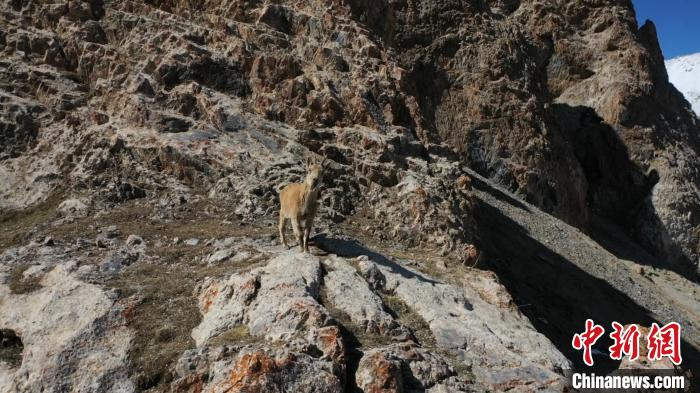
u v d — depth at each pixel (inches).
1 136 697.6
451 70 1679.4
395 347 330.6
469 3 1812.3
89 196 591.2
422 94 1630.2
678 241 1988.2
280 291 358.3
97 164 636.1
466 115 1619.1
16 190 634.2
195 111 745.0
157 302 377.4
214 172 632.4
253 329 332.2
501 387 335.9
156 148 649.0
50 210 584.4
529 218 1299.2
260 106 786.2
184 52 808.3
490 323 420.5
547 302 798.5
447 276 503.2
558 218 1626.5
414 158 813.2
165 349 328.5
